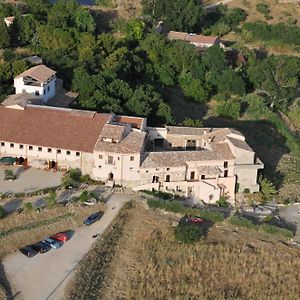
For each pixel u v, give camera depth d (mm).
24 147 140000
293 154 170000
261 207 140250
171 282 110500
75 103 164750
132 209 130750
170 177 137750
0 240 116125
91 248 117062
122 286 108812
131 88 174000
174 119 168125
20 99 154625
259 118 186750
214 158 138875
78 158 138125
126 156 134250
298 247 126812
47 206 126562
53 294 104625
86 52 190500
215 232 127750
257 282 113250
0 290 103875
